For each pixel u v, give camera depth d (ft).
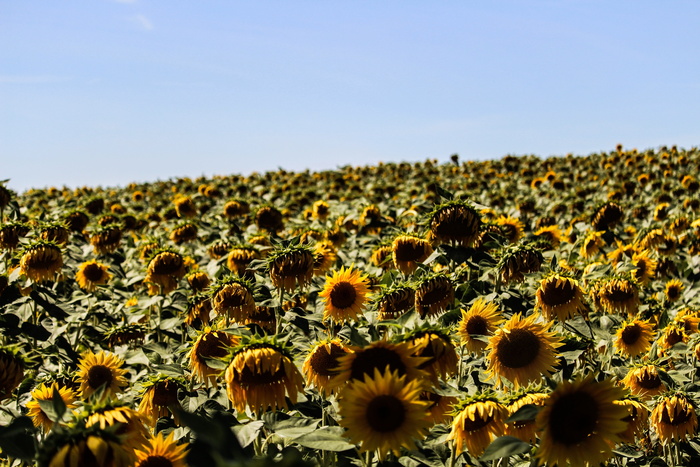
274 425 10.52
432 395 10.92
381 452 8.11
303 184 64.18
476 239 17.22
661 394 14.44
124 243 30.07
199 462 8.83
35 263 18.17
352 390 8.07
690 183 49.67
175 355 15.78
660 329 19.51
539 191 54.03
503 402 10.87
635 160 69.82
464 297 15.52
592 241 25.43
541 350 11.62
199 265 26.23
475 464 11.51
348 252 27.12
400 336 9.53
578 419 8.34
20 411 14.03
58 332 17.95
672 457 15.17
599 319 17.53
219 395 12.67
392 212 31.99
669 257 28.30
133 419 8.92
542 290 14.97
